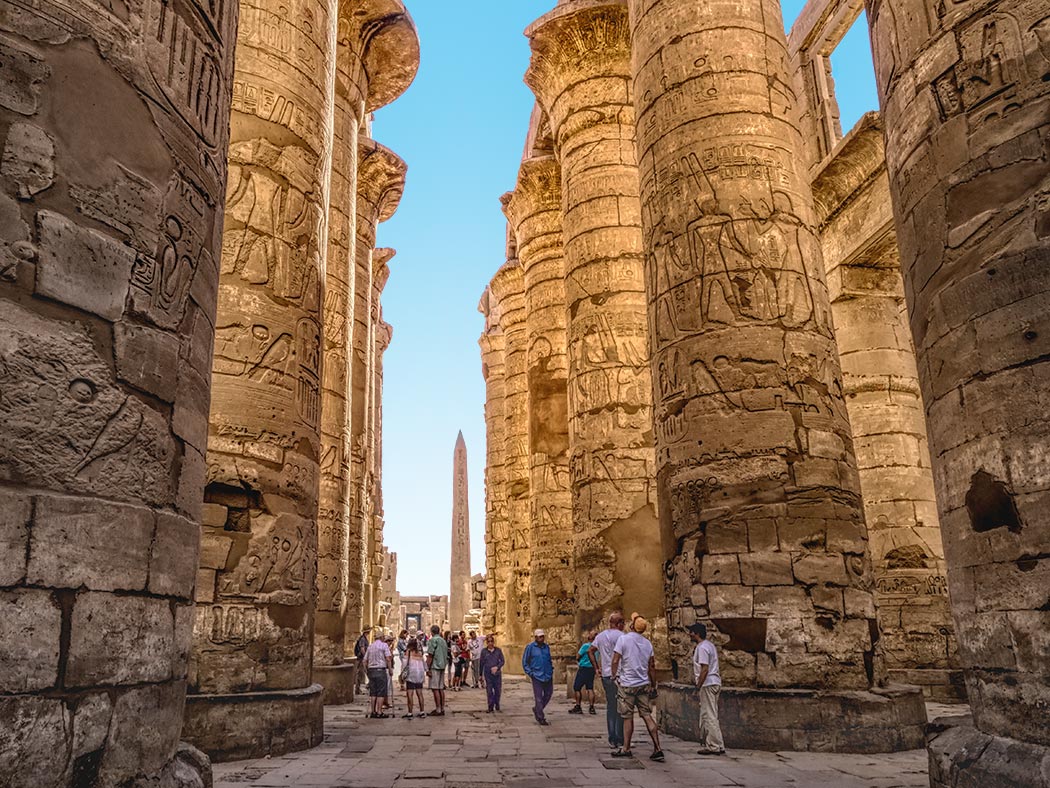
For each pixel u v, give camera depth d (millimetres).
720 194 9656
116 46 3053
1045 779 3627
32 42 2730
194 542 3365
